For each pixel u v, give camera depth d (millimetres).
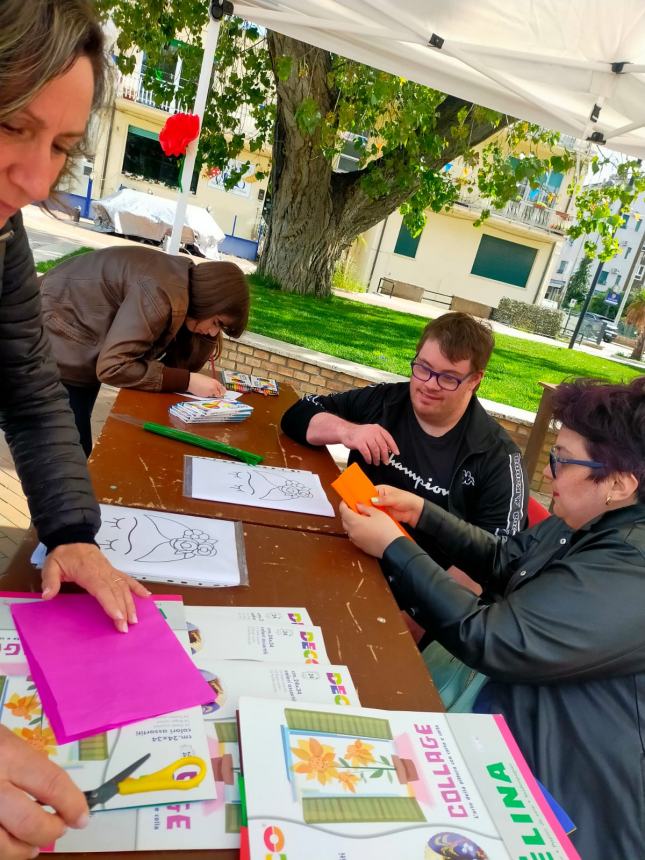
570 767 1201
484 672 1241
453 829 768
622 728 1180
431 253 22422
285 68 5266
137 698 866
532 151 7848
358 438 2018
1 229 947
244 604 1180
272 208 10773
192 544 1345
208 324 2527
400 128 7043
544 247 22828
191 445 1923
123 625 992
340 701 962
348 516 1519
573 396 1368
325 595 1280
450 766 872
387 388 2344
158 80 8016
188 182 3504
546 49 2920
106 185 20453
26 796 579
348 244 11062
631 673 1196
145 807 720
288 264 10750
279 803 746
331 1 3006
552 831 798
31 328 1181
